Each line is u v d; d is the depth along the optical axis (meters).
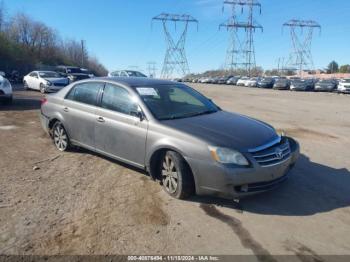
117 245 3.69
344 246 3.73
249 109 16.78
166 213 4.41
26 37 69.50
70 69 29.23
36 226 4.05
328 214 4.44
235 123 5.16
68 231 3.95
